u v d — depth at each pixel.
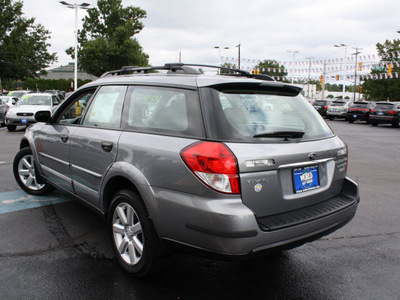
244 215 2.37
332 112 29.38
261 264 3.38
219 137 2.49
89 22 43.25
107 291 2.83
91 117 3.70
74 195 3.97
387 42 40.16
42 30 57.41
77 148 3.68
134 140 2.98
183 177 2.53
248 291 2.90
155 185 2.70
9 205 4.78
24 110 14.46
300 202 2.77
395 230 4.35
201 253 2.50
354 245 3.88
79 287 2.88
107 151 3.20
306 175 2.83
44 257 3.37
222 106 2.64
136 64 43.19
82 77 93.19
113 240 3.19
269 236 2.46
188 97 2.76
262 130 2.67
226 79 2.84
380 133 18.47
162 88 3.01
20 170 5.22
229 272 3.20
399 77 40.41
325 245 3.87
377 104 23.67
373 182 6.88
